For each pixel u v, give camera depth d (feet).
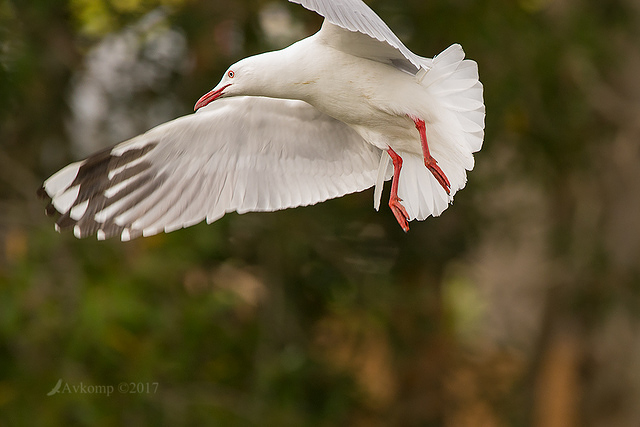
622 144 46.83
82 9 40.24
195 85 40.47
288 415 37.32
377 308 42.39
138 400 35.01
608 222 47.55
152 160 24.80
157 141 24.72
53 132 40.83
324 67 23.50
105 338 34.68
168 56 41.06
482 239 45.65
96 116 41.63
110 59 41.19
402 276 44.62
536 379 50.31
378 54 23.35
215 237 37.40
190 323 36.45
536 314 56.24
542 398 49.90
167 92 41.27
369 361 44.45
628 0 45.75
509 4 41.29
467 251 44.86
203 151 25.22
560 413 49.60
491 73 40.37
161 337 35.99
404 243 43.86
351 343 42.91
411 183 24.76
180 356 36.22
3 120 38.86
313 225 40.68
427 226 43.80
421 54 39.88
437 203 24.53
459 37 39.99
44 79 40.09
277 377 37.81
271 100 25.02
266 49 39.24
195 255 37.37
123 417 34.96
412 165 24.73
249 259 40.65
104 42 40.96
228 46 40.22
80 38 40.83
